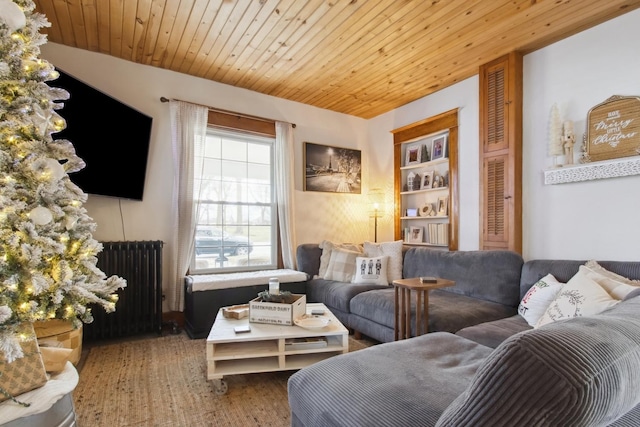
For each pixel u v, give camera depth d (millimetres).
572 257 2676
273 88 3836
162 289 3252
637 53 2367
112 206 3080
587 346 540
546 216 2844
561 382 497
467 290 2869
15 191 1375
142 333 3086
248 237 3904
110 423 1690
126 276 2912
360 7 2357
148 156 3244
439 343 1534
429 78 3543
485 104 3197
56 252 1490
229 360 2145
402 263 3514
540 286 2201
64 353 1456
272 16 2459
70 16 2461
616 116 2445
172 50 2982
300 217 4250
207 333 3018
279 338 2025
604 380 509
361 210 4746
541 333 570
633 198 2363
